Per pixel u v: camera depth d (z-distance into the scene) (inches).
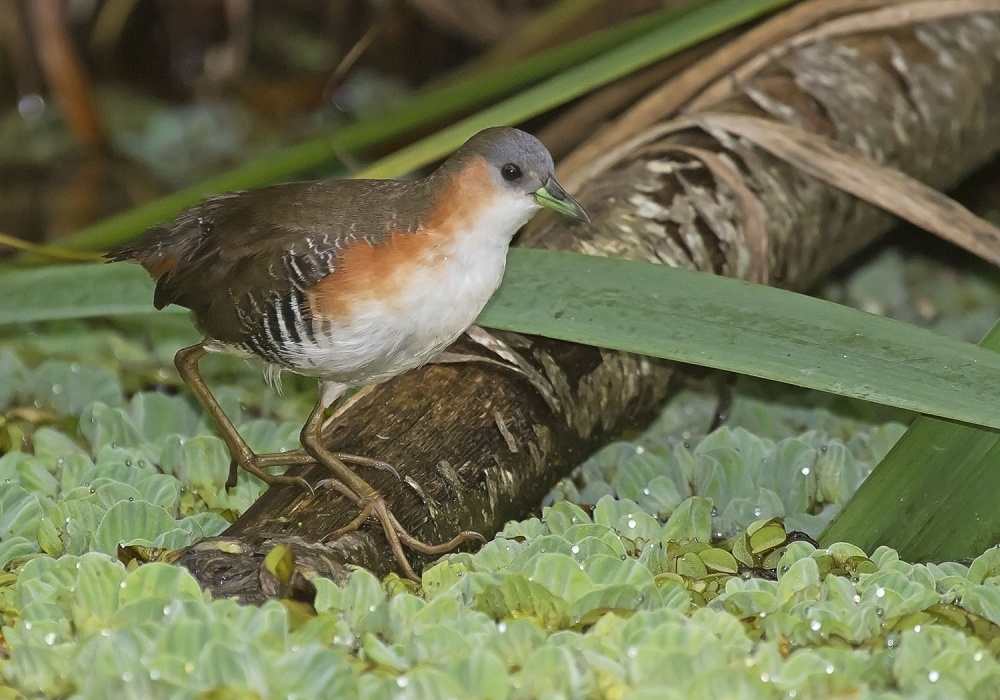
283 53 574.6
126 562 227.8
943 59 360.5
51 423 311.4
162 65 582.9
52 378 326.6
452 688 181.2
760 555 243.6
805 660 189.8
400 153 322.7
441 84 454.6
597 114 398.0
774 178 326.0
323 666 183.5
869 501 249.1
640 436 316.5
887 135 346.0
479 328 269.6
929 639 197.6
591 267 262.5
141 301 286.0
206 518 253.3
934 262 410.6
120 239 339.9
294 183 258.7
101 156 505.4
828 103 339.6
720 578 232.2
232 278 248.8
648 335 246.4
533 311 256.8
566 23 459.5
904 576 220.7
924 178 363.3
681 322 247.9
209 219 263.0
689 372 328.5
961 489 243.4
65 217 459.2
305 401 335.3
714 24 324.2
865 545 246.7
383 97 550.0
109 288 288.8
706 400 329.1
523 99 324.5
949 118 359.3
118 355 352.2
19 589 216.4
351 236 240.5
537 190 246.8
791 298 248.7
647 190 317.7
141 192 484.1
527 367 269.4
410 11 554.6
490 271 247.6
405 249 239.5
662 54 324.8
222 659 183.5
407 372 274.8
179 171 500.7
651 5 491.8
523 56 448.8
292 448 290.0
